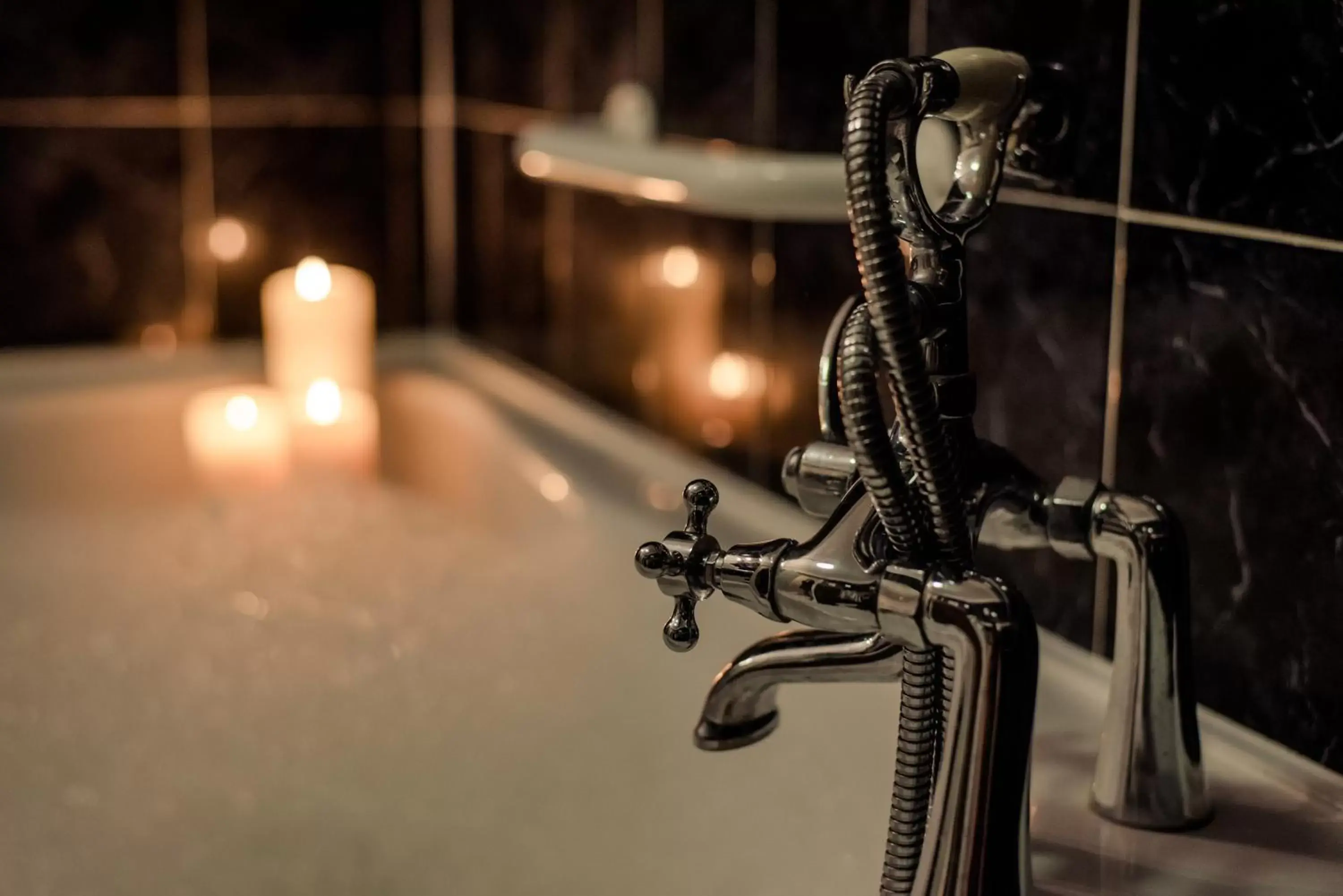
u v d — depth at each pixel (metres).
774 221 1.09
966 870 0.49
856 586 0.51
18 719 1.07
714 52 1.13
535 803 0.92
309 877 0.87
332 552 1.40
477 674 1.11
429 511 1.52
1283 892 0.60
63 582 1.35
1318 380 0.66
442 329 1.82
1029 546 0.64
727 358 1.18
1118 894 0.60
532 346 1.56
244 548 1.42
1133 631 0.64
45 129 1.62
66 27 1.60
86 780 0.99
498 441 1.41
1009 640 0.48
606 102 1.32
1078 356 0.79
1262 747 0.71
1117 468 0.78
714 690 0.61
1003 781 0.49
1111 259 0.76
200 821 0.93
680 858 0.84
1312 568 0.67
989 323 0.86
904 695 0.53
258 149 1.72
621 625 1.11
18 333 1.65
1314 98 0.64
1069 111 0.78
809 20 1.00
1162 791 0.65
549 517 1.28
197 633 1.22
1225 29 0.68
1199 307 0.71
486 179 1.64
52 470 1.54
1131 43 0.73
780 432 1.11
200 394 1.63
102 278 1.68
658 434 1.30
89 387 1.62
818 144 1.01
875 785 0.81
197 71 1.67
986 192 0.59
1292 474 0.68
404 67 1.75
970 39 0.85
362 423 1.60
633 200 1.31
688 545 0.55
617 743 0.97
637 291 1.31
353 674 1.12
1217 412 0.71
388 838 0.90
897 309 0.46
